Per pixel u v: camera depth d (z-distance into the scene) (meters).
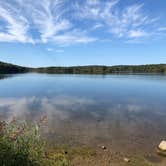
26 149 6.59
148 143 12.89
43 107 24.22
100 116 19.64
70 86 56.00
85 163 10.10
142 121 17.89
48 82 72.62
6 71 177.50
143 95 36.31
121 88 49.59
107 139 13.48
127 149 12.00
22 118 18.67
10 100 29.86
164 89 46.34
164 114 20.64
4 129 6.84
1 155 5.96
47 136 13.65
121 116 19.72
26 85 59.22
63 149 11.61
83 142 12.88
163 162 10.55
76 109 23.03
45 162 7.41
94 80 83.25
